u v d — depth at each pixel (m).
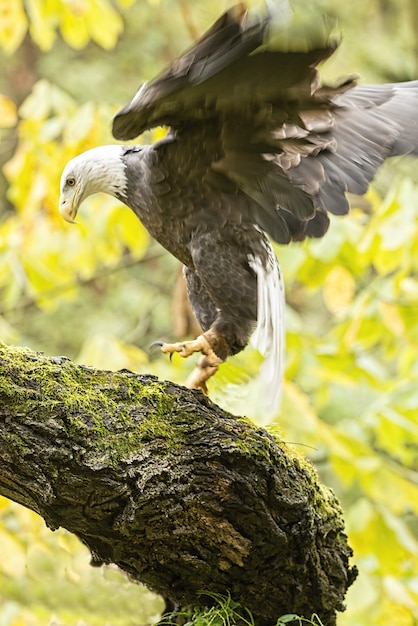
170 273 16.97
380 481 9.66
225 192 6.46
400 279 9.72
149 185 6.65
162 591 6.36
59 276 10.84
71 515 5.47
